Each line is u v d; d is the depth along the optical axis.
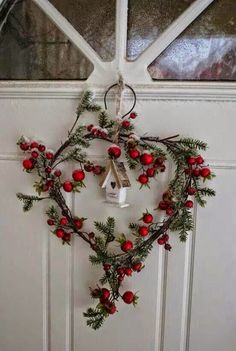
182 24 0.70
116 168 0.68
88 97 0.70
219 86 0.69
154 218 0.74
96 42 0.73
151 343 0.77
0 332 0.83
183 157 0.68
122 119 0.71
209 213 0.73
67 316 0.80
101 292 0.72
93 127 0.70
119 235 0.75
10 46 0.76
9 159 0.77
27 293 0.81
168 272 0.75
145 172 0.70
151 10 0.72
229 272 0.74
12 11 0.75
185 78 0.72
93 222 0.76
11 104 0.76
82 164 0.73
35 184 0.74
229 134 0.70
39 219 0.78
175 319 0.76
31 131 0.76
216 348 0.76
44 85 0.74
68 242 0.75
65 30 0.73
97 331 0.79
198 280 0.74
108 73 0.72
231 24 0.70
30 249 0.79
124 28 0.71
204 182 0.71
